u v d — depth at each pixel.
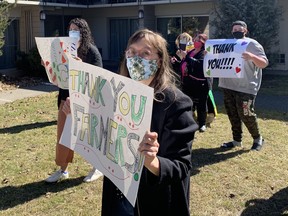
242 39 5.94
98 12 23.28
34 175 5.40
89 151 2.10
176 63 7.97
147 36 2.04
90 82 2.04
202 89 7.36
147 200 2.05
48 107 10.38
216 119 8.70
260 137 6.43
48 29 21.27
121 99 1.87
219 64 6.05
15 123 8.57
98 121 2.03
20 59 17.92
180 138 1.97
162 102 2.00
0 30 14.41
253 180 5.16
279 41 17.09
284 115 9.14
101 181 5.16
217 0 16.38
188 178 2.11
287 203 4.49
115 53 23.22
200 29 19.58
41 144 6.89
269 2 15.30
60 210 4.37
